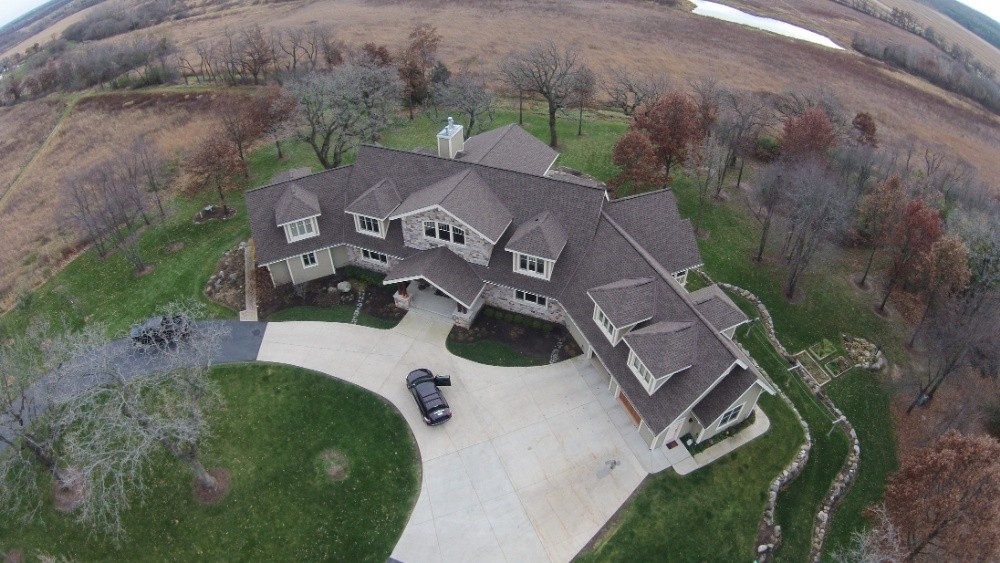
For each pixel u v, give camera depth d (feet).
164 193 176.96
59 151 225.15
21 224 180.96
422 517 95.86
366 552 91.71
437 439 106.83
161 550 91.61
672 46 300.20
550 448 105.19
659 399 100.22
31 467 95.35
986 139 239.71
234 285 138.82
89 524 93.97
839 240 160.15
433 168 133.90
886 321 139.13
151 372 106.83
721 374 95.76
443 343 124.36
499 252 126.00
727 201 171.94
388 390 115.24
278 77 246.06
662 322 105.40
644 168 147.95
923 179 176.14
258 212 133.90
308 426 108.88
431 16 331.98
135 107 246.27
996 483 79.66
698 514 96.43
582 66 211.00
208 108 234.38
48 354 96.32
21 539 92.99
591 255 119.96
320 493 98.68
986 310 119.55
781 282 146.10
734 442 106.73
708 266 148.87
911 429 117.91
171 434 84.74
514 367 119.34
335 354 122.21
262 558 90.79
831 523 100.01
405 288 134.31
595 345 111.86
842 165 170.71
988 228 141.69
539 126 208.44
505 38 299.17
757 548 93.09
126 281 142.20
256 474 101.04
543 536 93.45
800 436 109.70
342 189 139.44
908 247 131.75
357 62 206.69
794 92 223.10
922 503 83.10
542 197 126.00
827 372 126.21
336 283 139.03
